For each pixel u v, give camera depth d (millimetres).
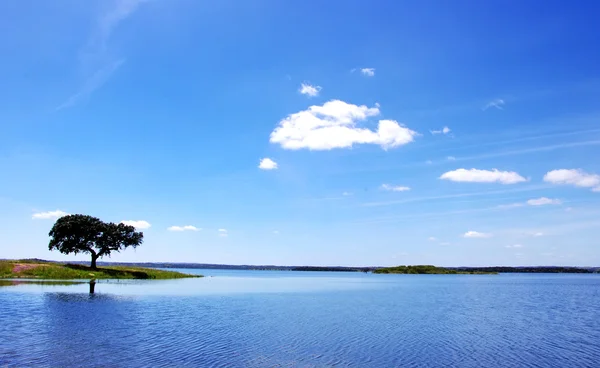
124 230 110438
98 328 34656
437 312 55938
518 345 32344
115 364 23172
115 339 30281
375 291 104500
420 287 131375
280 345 30156
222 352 27172
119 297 61469
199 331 35062
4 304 48156
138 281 104750
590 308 64562
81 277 99000
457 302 73500
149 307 51312
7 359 23500
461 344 32344
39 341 28641
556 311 59781
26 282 80625
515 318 50500
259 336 33625
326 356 27078
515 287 140000
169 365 23359
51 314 41500
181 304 56906
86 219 107250
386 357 27250
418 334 36781
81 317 40188
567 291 116375
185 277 149875
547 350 30469
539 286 149875
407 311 56375
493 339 34969
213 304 59188
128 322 38625
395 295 89375
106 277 106688
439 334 37094
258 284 133125
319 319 45438
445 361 26531
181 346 28562
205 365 23656
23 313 41562
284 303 64938
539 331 39969
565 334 38250
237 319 43750
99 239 107250
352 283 159375
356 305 63656
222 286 110250
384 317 48719
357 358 26766
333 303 66375
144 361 24062
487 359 27328
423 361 26406
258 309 54594
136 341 29766
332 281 179625
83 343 28469
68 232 103812
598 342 33938
